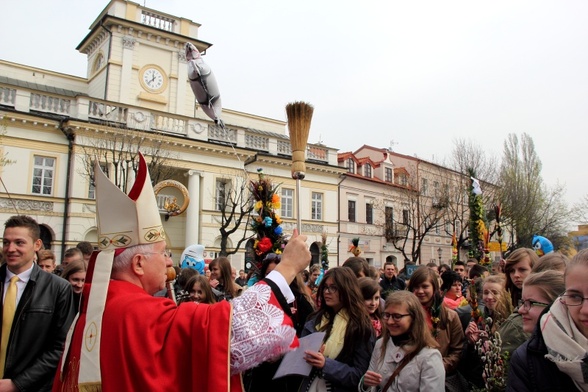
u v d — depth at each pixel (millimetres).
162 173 19344
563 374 1980
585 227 35812
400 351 3355
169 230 21891
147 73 23141
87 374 1818
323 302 3852
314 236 26062
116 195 2115
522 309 2578
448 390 3871
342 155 30047
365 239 29375
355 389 3369
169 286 3668
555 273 2537
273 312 1929
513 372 2148
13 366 3291
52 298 3492
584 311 1849
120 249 2082
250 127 29250
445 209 27500
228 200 21344
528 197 29484
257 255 4637
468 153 28609
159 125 21203
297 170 3166
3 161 16766
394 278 8227
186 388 1809
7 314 3348
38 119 18484
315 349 3324
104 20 22156
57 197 18828
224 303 1925
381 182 30906
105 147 17766
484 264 5410
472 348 3965
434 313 4094
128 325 1841
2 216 17688
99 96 22875
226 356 1774
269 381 3686
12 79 22641
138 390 1753
